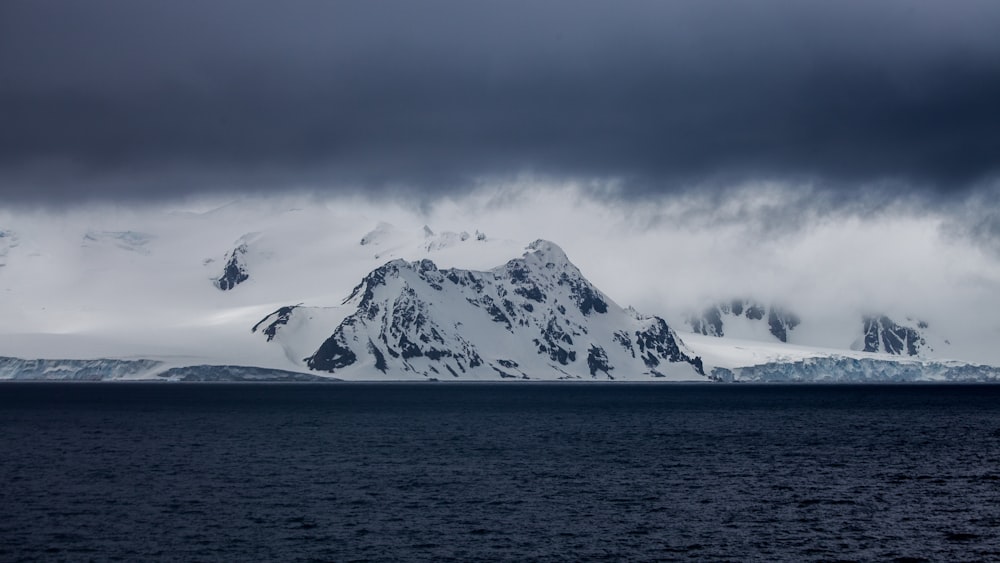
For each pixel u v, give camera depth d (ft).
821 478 445.37
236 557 296.10
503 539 318.45
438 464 491.31
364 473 456.86
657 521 345.31
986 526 339.77
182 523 339.36
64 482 426.10
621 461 506.48
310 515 352.90
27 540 314.96
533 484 424.05
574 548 307.78
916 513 360.89
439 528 333.21
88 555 297.74
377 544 311.68
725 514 357.61
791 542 315.99
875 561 294.66
